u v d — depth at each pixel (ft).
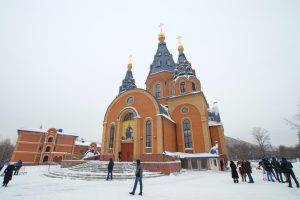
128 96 93.61
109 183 43.04
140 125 83.87
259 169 93.66
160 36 145.18
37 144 159.33
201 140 91.04
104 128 93.50
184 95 102.53
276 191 32.01
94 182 44.47
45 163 156.76
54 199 26.71
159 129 78.28
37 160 155.12
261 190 33.19
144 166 65.10
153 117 82.07
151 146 78.13
